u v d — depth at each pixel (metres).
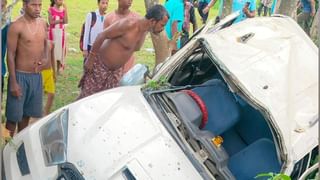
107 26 7.47
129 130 4.49
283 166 4.33
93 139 4.43
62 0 8.76
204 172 4.24
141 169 4.17
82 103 4.91
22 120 6.65
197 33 6.27
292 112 4.61
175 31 9.30
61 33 8.82
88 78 6.77
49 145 4.55
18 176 4.52
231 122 4.99
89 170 4.20
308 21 11.35
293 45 5.16
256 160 4.79
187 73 5.66
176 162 4.26
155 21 6.47
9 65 6.28
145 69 5.66
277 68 4.87
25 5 6.29
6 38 6.36
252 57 4.92
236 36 5.21
